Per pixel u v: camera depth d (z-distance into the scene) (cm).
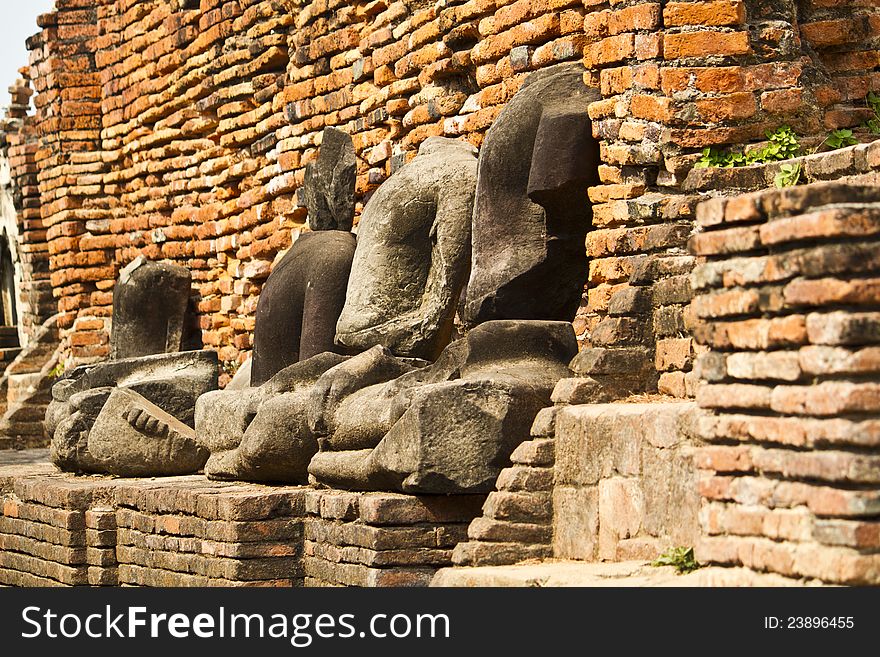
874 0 956
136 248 1794
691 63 888
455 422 817
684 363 819
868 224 546
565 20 1015
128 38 1784
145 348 1570
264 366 1129
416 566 841
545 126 921
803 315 560
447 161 1008
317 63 1395
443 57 1176
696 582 592
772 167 859
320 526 909
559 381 829
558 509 771
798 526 557
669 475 699
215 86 1577
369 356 942
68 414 1254
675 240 863
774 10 904
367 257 1012
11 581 1236
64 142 1873
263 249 1487
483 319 947
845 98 950
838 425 539
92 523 1097
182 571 992
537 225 941
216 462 1084
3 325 2458
